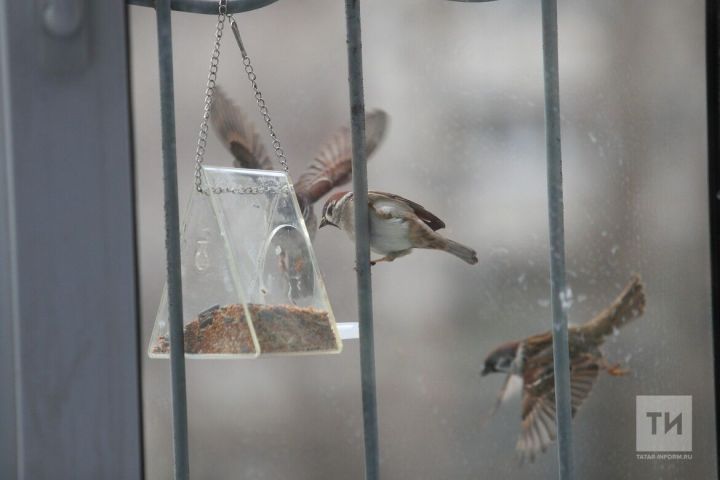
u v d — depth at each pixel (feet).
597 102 31.71
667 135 31.58
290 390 31.22
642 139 31.58
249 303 14.43
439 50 31.37
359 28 12.41
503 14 31.37
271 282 14.74
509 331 31.01
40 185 8.19
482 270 31.22
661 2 31.81
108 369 8.30
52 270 8.20
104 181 8.36
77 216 8.27
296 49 30.58
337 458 31.09
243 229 14.78
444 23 31.45
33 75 8.20
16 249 8.14
